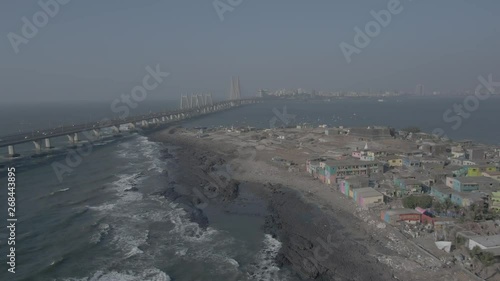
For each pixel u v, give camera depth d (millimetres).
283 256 55469
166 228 67000
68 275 50562
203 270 52219
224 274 51219
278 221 69000
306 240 59750
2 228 66562
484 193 67750
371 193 70438
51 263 53594
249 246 59750
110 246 59500
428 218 59562
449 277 45188
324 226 63906
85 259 55062
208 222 70438
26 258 55344
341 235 59781
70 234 63844
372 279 47094
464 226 54875
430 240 54094
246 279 49844
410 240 54250
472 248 48188
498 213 60469
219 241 61750
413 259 50000
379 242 55938
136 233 64625
